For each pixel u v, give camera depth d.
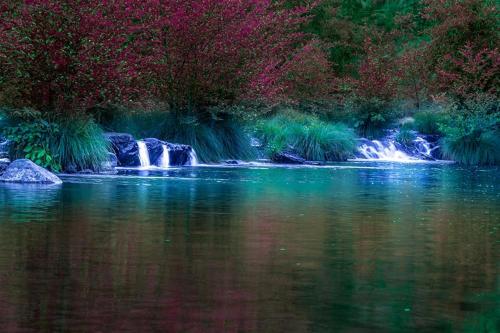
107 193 13.46
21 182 15.48
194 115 26.02
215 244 7.78
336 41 48.19
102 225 9.11
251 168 22.72
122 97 20.84
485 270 6.54
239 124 27.25
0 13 19.62
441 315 4.95
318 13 48.34
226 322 4.70
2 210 10.48
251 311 4.98
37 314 4.83
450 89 33.25
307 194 14.27
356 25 49.56
